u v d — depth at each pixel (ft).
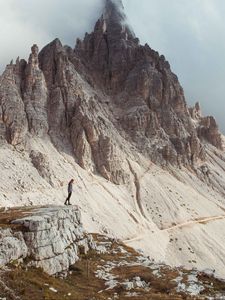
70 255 144.66
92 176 504.84
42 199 384.06
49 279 118.62
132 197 524.93
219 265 465.06
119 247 197.47
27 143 461.78
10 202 345.51
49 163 449.06
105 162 533.14
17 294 99.09
